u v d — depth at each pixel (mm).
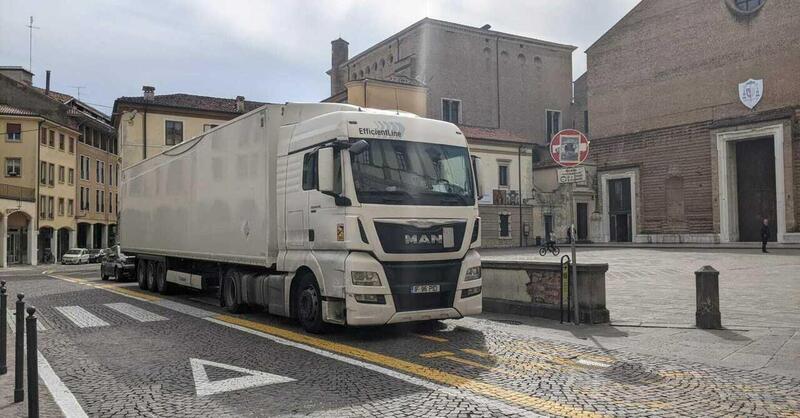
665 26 47062
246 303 11539
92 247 59844
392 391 6094
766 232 32219
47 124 50719
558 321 10516
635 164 48031
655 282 17484
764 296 13625
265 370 7055
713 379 6500
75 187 56312
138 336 9531
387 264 8656
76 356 8055
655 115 47500
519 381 6453
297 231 9664
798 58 39406
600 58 51812
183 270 15203
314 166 9234
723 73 43375
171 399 5945
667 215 45938
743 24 42312
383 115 9203
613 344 8484
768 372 6793
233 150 11797
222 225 12234
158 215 16469
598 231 50719
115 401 5906
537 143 59500
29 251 48438
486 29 58594
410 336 9180
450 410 5445
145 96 48562
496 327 9984
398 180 8922
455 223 9234
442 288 9000
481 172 9992
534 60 60688
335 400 5801
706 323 9609
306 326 9484
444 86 55000
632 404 5602
